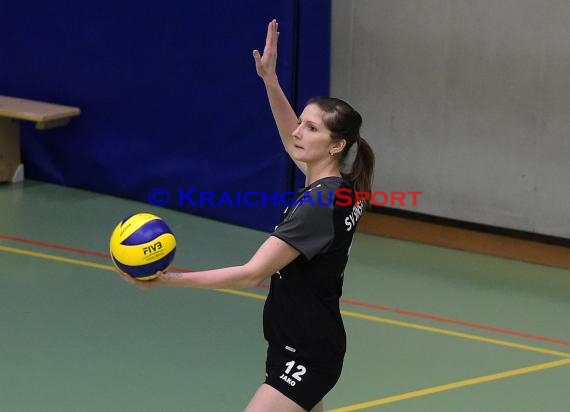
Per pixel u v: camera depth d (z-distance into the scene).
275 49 11.01
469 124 22.94
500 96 22.45
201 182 23.62
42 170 25.98
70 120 25.27
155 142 24.17
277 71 21.66
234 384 14.90
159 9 23.34
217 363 15.66
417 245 22.97
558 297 20.05
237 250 21.56
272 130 22.31
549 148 22.11
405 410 14.30
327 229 9.50
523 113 22.27
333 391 14.87
